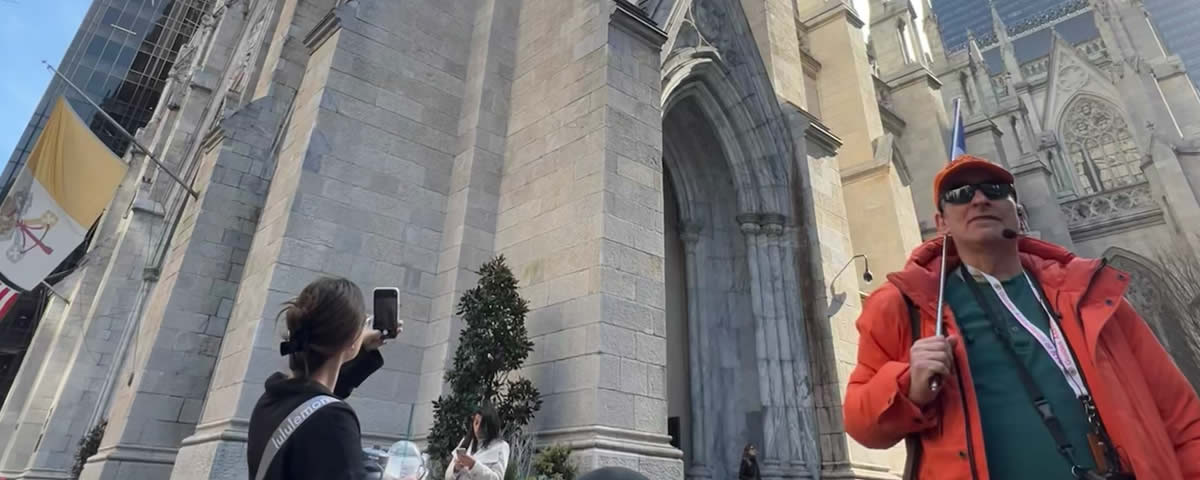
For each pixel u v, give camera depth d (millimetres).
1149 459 1976
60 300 28656
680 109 17266
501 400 9508
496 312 9570
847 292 16281
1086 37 61688
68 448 21609
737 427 15008
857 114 22953
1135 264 30344
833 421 14312
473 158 12562
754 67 17656
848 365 15180
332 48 12062
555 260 10727
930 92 30906
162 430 12594
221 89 27359
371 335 3736
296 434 2314
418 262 11805
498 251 12039
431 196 12461
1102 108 41531
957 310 2533
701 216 17531
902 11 34625
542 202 11578
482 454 6387
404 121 12555
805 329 15578
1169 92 37625
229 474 8617
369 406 10328
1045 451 2070
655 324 10203
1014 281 2576
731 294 16516
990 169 2695
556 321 10172
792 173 17328
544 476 8062
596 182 10578
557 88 12508
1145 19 41062
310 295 2768
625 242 10359
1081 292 2385
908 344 2660
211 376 13586
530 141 12570
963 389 2299
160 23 62344
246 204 15344
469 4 14992
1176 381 2312
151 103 59344
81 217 17672
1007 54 49375
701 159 17906
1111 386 2133
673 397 16109
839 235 17078
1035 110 45000
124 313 23594
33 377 26812
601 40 11906
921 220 28688
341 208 11070
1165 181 29719
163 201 26016
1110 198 32750
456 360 9445
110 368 22391
